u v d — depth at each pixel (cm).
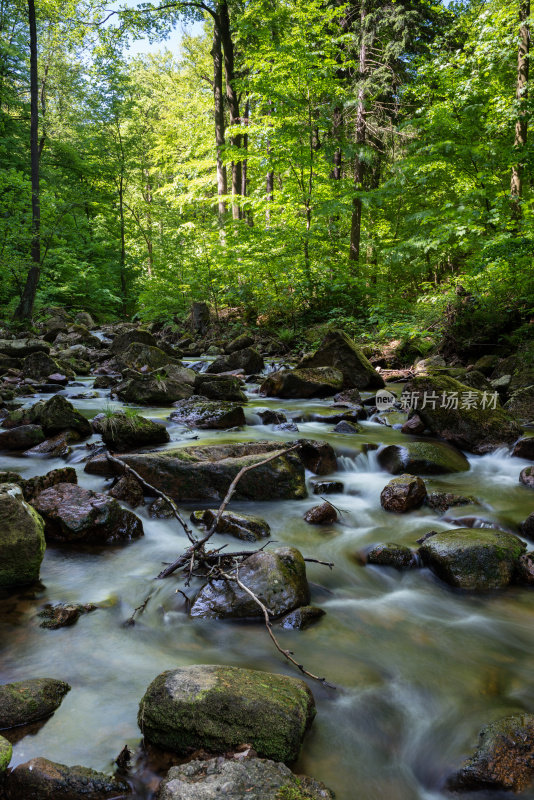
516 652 279
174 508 377
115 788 181
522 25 1224
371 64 1936
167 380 888
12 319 1823
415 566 370
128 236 3094
